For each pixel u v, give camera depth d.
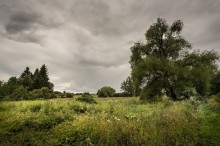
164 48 44.38
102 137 11.10
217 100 19.78
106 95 72.56
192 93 38.47
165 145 10.23
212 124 12.86
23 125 13.62
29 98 43.69
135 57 44.91
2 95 42.31
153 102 34.97
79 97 33.22
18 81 83.50
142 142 10.75
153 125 12.59
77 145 10.70
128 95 75.56
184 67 40.09
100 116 15.23
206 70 38.53
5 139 11.50
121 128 11.99
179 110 16.16
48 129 13.23
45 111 17.83
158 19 43.62
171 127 11.93
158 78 42.06
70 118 15.22
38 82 90.19
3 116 15.72
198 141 10.55
